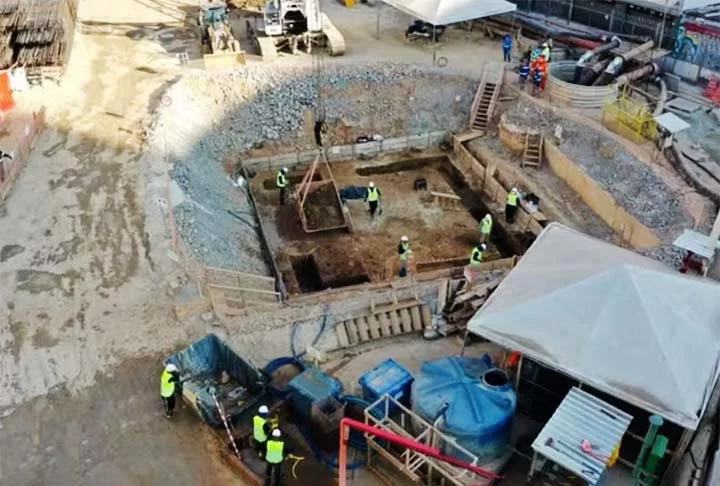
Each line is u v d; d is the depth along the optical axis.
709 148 31.39
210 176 31.88
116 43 39.31
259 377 19.17
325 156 36.00
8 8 35.22
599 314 18.47
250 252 28.59
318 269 28.83
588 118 33.88
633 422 18.20
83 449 18.25
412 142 36.88
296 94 36.81
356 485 17.83
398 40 41.34
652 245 27.25
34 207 26.80
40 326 21.77
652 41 37.97
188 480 17.52
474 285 24.31
